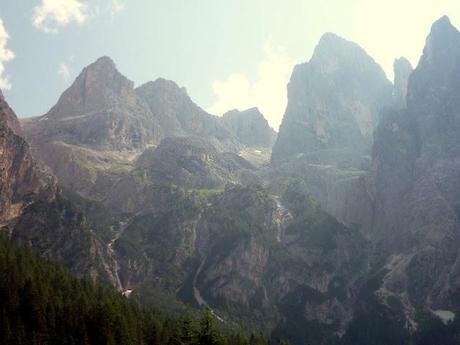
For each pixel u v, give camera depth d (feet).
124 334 579.89
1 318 537.65
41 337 545.03
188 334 401.70
